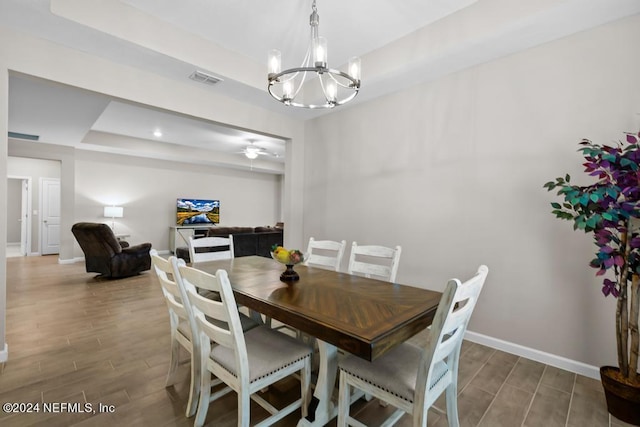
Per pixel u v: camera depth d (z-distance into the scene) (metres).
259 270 2.29
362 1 2.25
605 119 2.04
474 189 2.62
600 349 2.06
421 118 2.97
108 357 2.31
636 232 1.61
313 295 1.64
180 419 1.65
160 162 7.62
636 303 1.66
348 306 1.46
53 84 2.41
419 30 2.57
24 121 4.40
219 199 8.77
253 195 9.63
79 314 3.21
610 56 2.02
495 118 2.50
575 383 2.02
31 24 2.11
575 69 2.15
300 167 4.22
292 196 4.15
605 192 1.54
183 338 1.80
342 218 3.71
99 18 2.19
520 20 2.03
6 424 1.59
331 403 1.53
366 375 1.35
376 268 2.30
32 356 2.31
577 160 2.14
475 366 2.23
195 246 2.72
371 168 3.40
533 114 2.32
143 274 5.12
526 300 2.36
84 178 6.54
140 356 2.33
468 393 1.90
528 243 2.35
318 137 4.03
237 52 3.02
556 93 2.22
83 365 2.19
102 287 4.29
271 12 2.39
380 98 3.31
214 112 3.32
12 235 8.34
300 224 4.22
